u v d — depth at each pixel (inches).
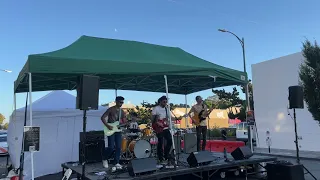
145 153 294.0
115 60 234.2
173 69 256.2
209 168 252.2
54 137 368.2
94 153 287.7
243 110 938.1
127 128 319.0
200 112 314.8
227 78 294.4
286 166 258.8
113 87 390.0
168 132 275.0
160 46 331.9
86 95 197.9
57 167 368.2
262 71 663.8
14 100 335.9
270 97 644.1
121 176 215.5
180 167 248.5
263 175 308.0
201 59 340.8
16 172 283.7
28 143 198.2
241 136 761.6
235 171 300.2
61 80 297.9
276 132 626.8
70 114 381.7
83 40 281.3
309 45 460.1
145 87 407.5
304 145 573.0
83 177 205.2
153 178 216.8
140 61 248.1
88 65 221.9
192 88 425.1
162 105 278.5
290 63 599.5
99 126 409.1
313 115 450.3
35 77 263.6
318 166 406.9
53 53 230.7
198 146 311.7
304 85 455.5
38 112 355.3
